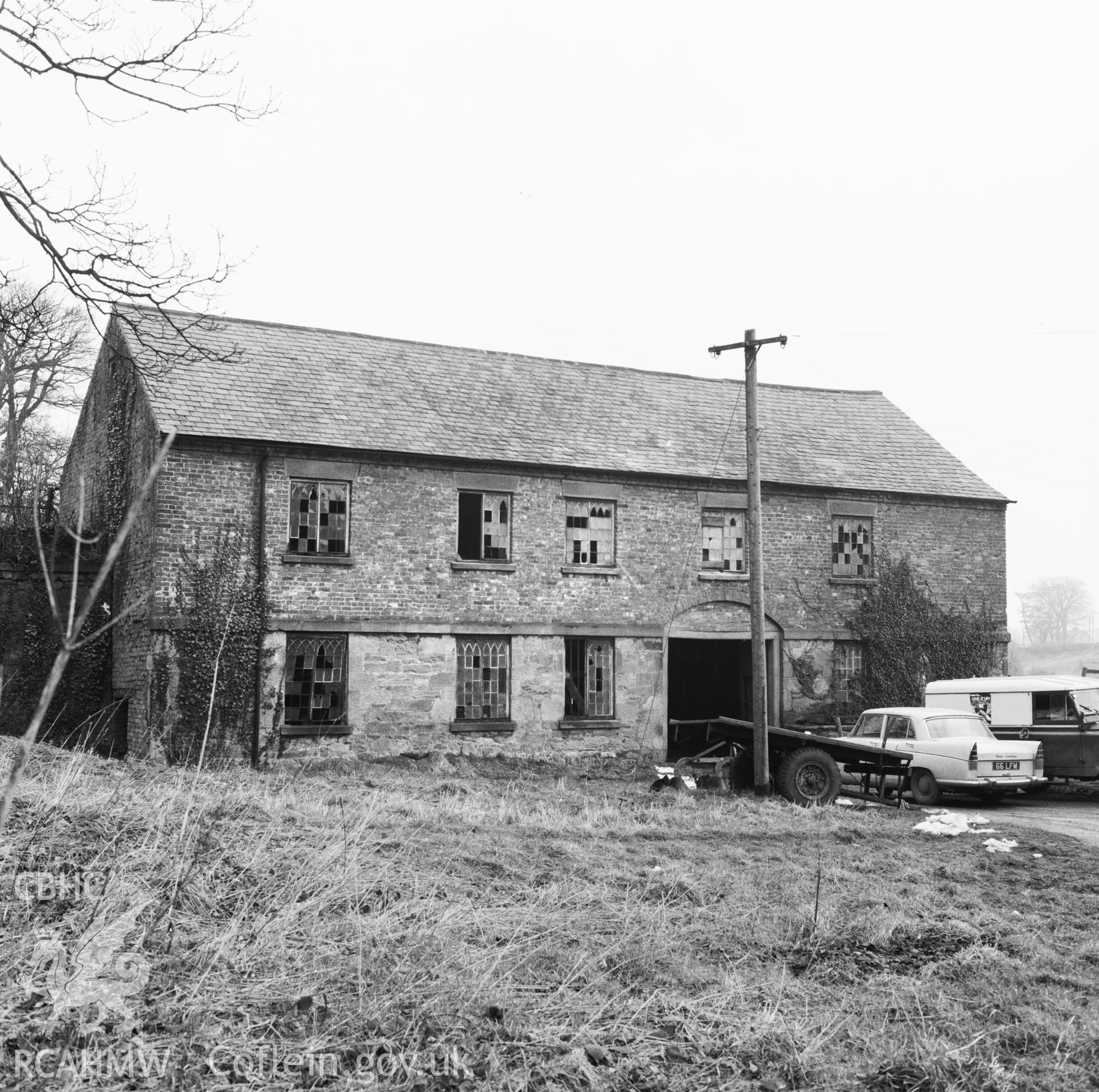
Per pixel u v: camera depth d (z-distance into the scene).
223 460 20.14
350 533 21.08
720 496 24.78
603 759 22.98
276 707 20.05
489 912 8.02
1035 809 18.86
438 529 21.86
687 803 16.55
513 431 23.45
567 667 23.25
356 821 10.73
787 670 25.11
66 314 30.67
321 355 23.77
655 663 23.78
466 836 11.07
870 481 26.34
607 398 26.25
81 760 11.95
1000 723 21.17
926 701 22.44
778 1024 6.48
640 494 24.02
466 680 22.08
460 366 25.39
